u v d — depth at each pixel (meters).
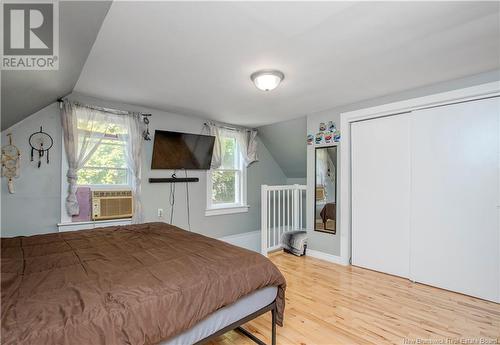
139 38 1.72
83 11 1.28
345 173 3.33
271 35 1.70
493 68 2.24
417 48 1.89
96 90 2.77
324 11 1.44
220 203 4.43
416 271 2.79
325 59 2.06
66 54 1.66
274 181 5.29
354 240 3.34
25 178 2.61
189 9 1.42
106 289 1.17
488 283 2.37
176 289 1.24
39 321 0.92
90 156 2.92
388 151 3.03
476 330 1.90
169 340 1.19
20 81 1.67
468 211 2.48
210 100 3.15
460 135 2.53
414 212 2.81
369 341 1.77
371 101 3.09
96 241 1.95
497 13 1.47
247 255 1.73
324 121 3.57
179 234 2.23
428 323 2.00
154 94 2.92
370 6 1.40
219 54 1.96
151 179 3.51
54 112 2.78
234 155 4.68
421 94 2.70
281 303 1.71
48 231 2.73
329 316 2.10
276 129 4.57
